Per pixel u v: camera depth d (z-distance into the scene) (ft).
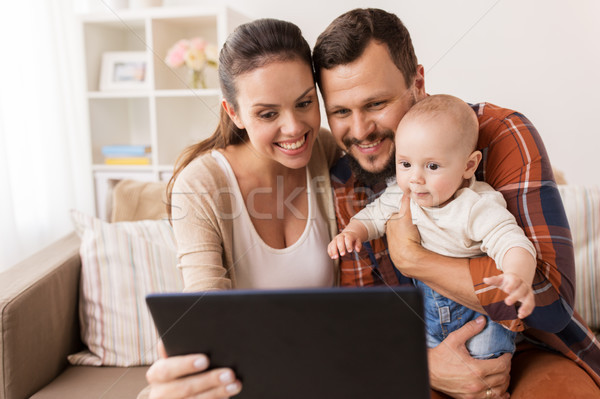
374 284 2.05
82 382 3.17
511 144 2.01
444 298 1.97
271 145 1.80
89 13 4.66
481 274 1.85
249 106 1.73
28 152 5.57
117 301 3.40
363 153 1.84
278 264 2.08
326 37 1.66
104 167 4.70
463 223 1.92
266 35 1.64
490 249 1.89
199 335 1.56
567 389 1.95
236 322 1.52
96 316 3.42
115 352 3.37
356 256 2.03
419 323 1.45
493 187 2.06
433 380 1.92
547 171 1.97
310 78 1.71
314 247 2.08
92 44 4.75
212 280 1.99
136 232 3.55
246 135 2.03
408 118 1.83
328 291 1.47
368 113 1.76
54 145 5.70
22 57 5.53
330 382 1.56
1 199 5.18
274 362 1.56
